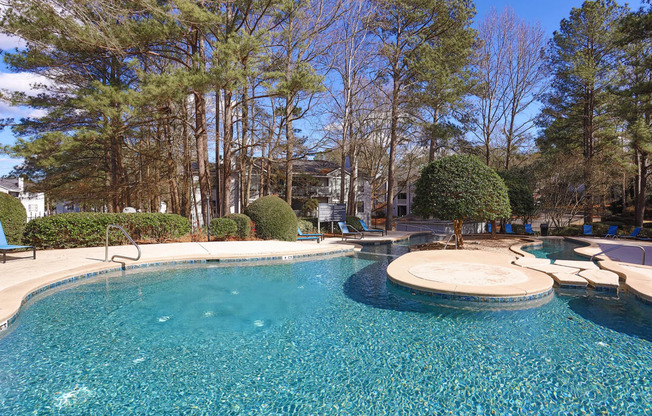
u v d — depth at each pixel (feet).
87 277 25.25
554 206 72.64
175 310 19.17
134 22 40.24
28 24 29.73
